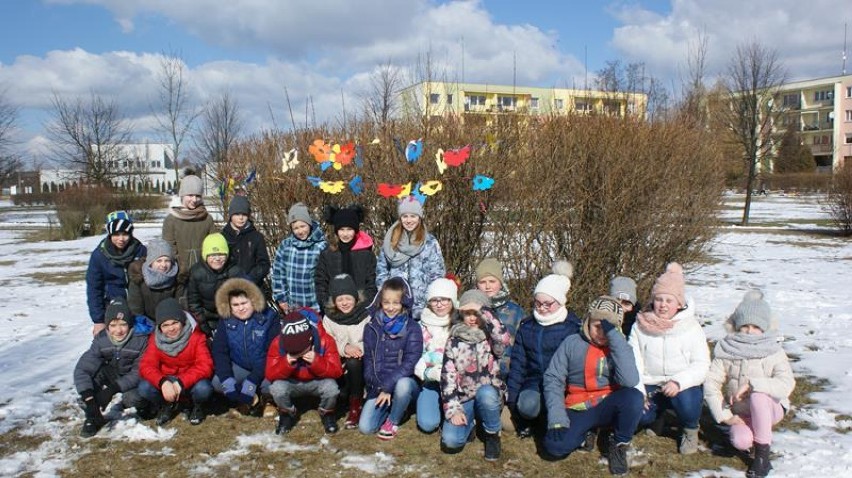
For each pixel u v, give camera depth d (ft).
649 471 12.87
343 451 14.03
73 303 32.48
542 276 20.58
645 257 22.45
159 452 14.08
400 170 19.94
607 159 20.89
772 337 13.35
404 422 15.60
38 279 41.78
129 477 12.98
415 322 14.89
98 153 99.04
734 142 75.00
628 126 22.72
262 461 13.58
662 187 22.65
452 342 13.99
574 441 13.06
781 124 133.08
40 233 82.99
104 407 15.29
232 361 15.84
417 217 16.53
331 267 17.08
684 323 13.79
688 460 13.32
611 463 12.82
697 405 13.30
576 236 20.83
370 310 15.20
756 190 156.76
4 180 104.27
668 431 14.82
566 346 13.32
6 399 17.38
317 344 14.61
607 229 20.80
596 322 13.00
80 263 50.11
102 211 83.92
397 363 14.71
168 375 15.14
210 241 16.30
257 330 15.56
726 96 75.61
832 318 25.86
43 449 14.26
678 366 13.67
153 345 15.24
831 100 233.76
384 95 30.55
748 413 13.33
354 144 19.66
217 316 16.79
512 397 14.37
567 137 20.86
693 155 25.71
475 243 20.52
